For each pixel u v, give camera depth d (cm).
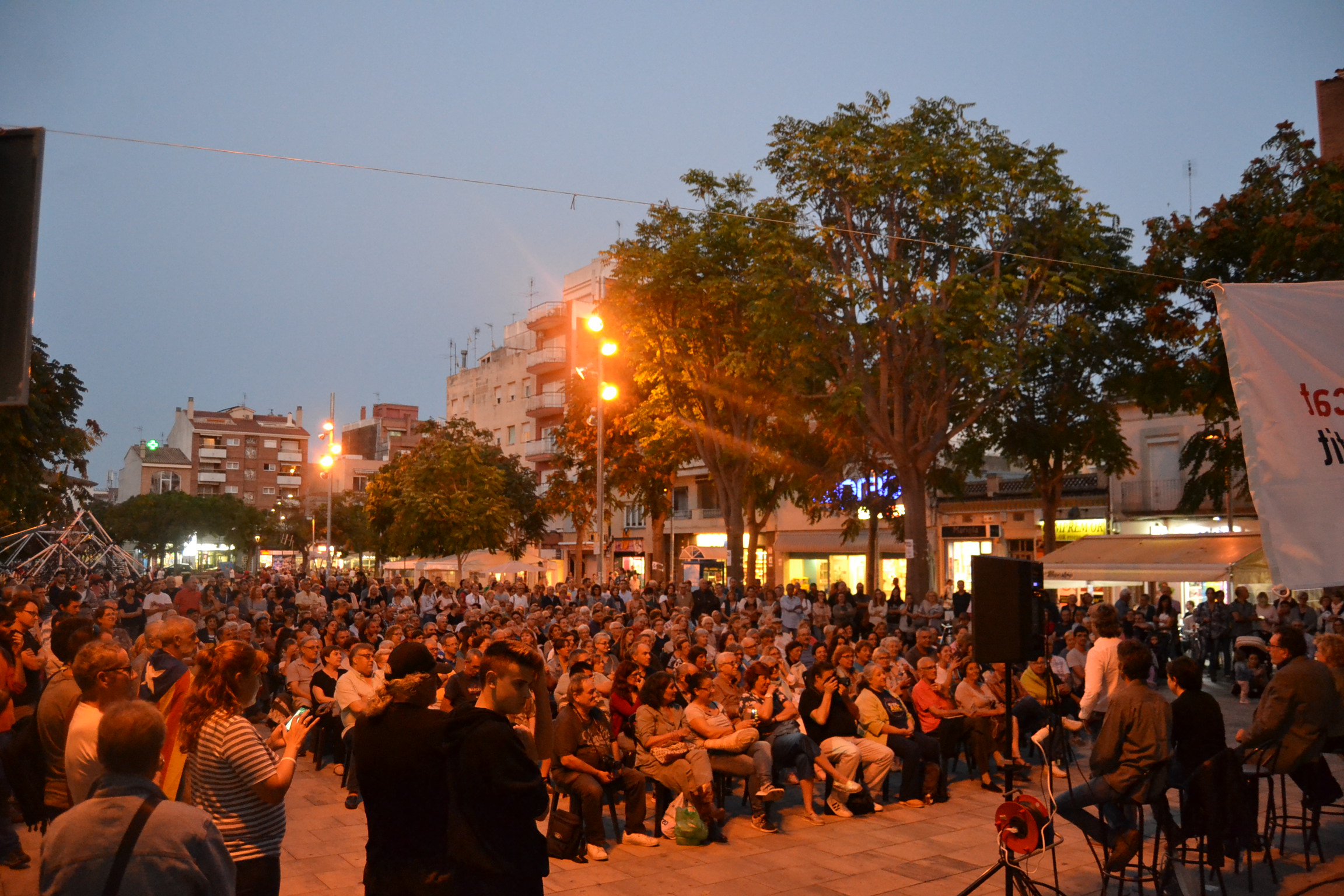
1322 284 559
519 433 6538
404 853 399
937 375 2327
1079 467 2958
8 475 1836
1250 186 2239
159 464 9281
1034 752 1195
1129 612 2192
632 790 856
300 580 3366
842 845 856
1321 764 781
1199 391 2291
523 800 390
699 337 2661
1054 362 2800
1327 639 820
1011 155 2252
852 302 2241
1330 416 538
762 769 898
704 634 1392
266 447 9756
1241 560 2009
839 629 1489
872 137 2227
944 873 773
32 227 412
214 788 434
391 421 9906
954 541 3809
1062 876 774
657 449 2867
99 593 2772
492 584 3106
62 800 594
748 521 3503
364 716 414
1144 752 670
